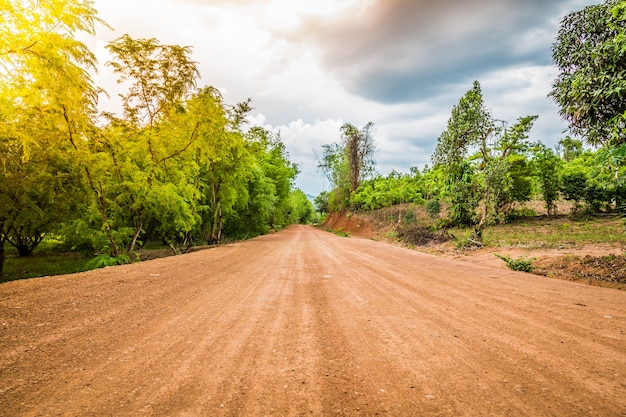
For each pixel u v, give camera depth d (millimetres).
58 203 13336
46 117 9938
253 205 31031
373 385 2588
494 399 2365
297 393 2457
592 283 7598
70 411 2197
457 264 10719
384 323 4301
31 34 7688
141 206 14609
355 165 51344
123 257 13359
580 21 8938
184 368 2902
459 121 19141
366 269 9352
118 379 2684
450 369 2885
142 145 14266
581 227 16922
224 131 20672
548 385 2580
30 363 2998
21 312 4582
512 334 3842
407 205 38750
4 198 11367
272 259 11859
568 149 33594
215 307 5086
